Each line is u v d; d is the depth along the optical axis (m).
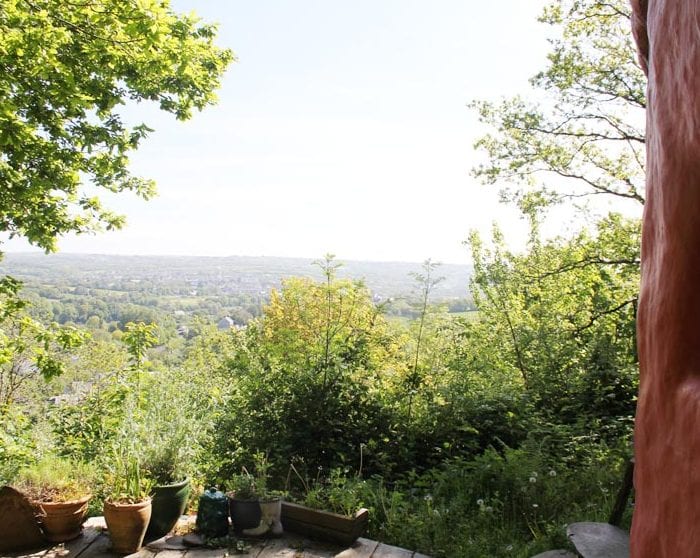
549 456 5.51
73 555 4.04
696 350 0.82
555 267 9.16
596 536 3.44
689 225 0.81
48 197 6.96
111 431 5.29
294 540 4.40
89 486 4.80
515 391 6.64
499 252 8.55
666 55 0.89
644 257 1.04
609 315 8.09
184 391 5.75
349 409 6.12
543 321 7.98
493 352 7.42
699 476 0.74
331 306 6.73
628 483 3.64
